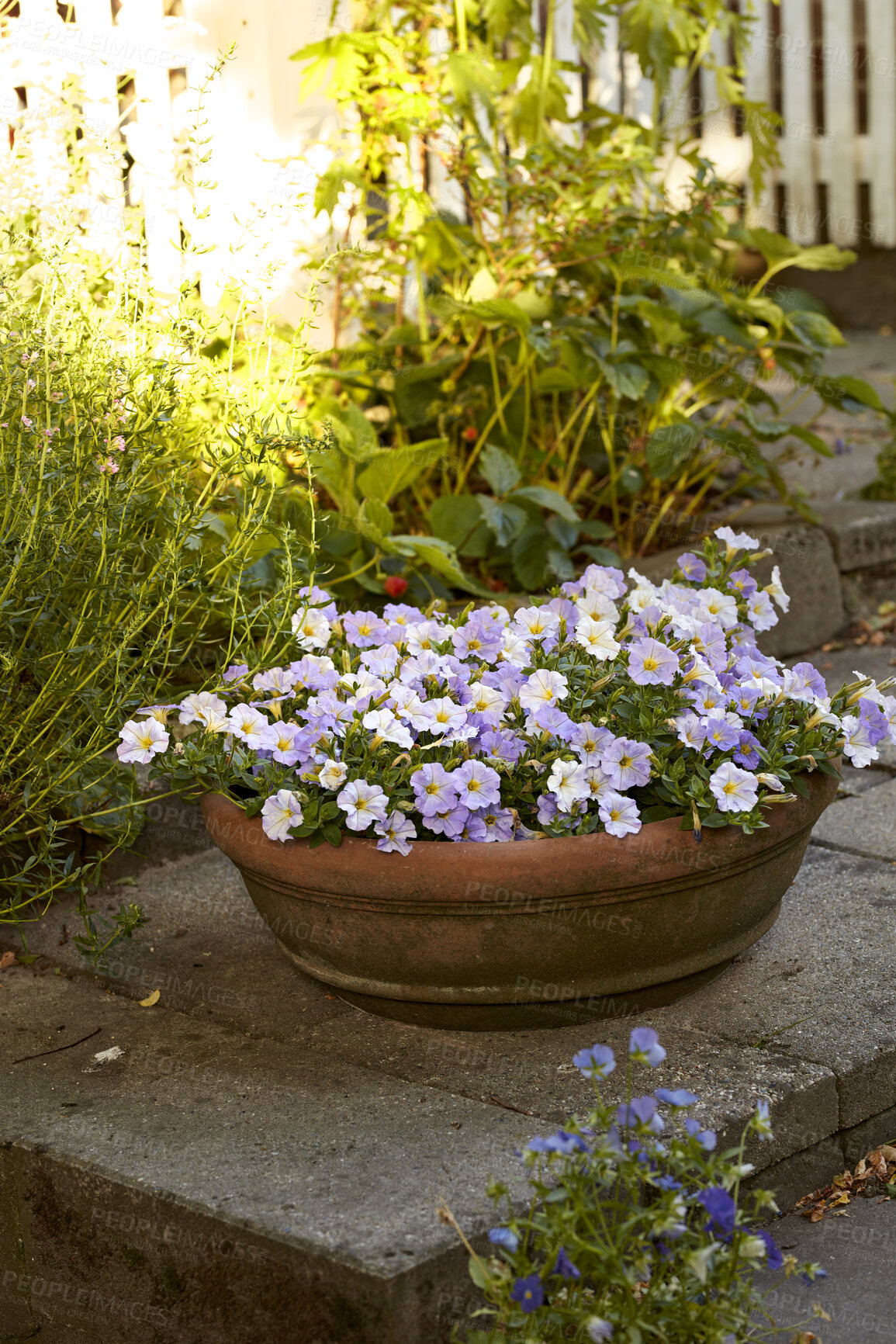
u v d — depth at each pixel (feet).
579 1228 5.84
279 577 10.24
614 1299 5.75
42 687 8.79
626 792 7.64
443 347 14.14
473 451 13.89
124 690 8.49
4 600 8.03
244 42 12.22
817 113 25.38
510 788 7.54
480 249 13.37
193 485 10.03
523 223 13.01
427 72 12.98
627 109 20.06
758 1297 5.91
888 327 25.61
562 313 13.47
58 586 8.50
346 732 7.46
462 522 12.46
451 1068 7.49
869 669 13.43
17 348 8.37
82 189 10.41
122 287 9.29
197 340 8.99
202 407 10.46
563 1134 5.73
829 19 24.34
